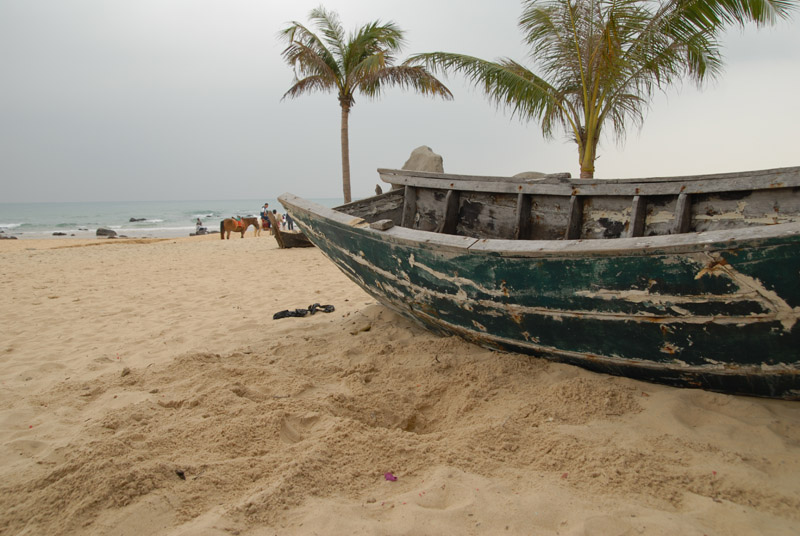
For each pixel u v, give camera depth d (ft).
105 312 21.88
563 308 10.61
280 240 48.39
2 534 6.31
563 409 9.68
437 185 17.85
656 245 9.00
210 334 17.42
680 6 24.90
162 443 8.54
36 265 39.63
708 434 8.49
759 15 22.99
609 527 6.20
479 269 11.50
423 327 15.31
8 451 8.61
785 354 8.64
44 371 14.05
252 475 7.55
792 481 7.08
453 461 7.98
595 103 30.71
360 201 18.56
